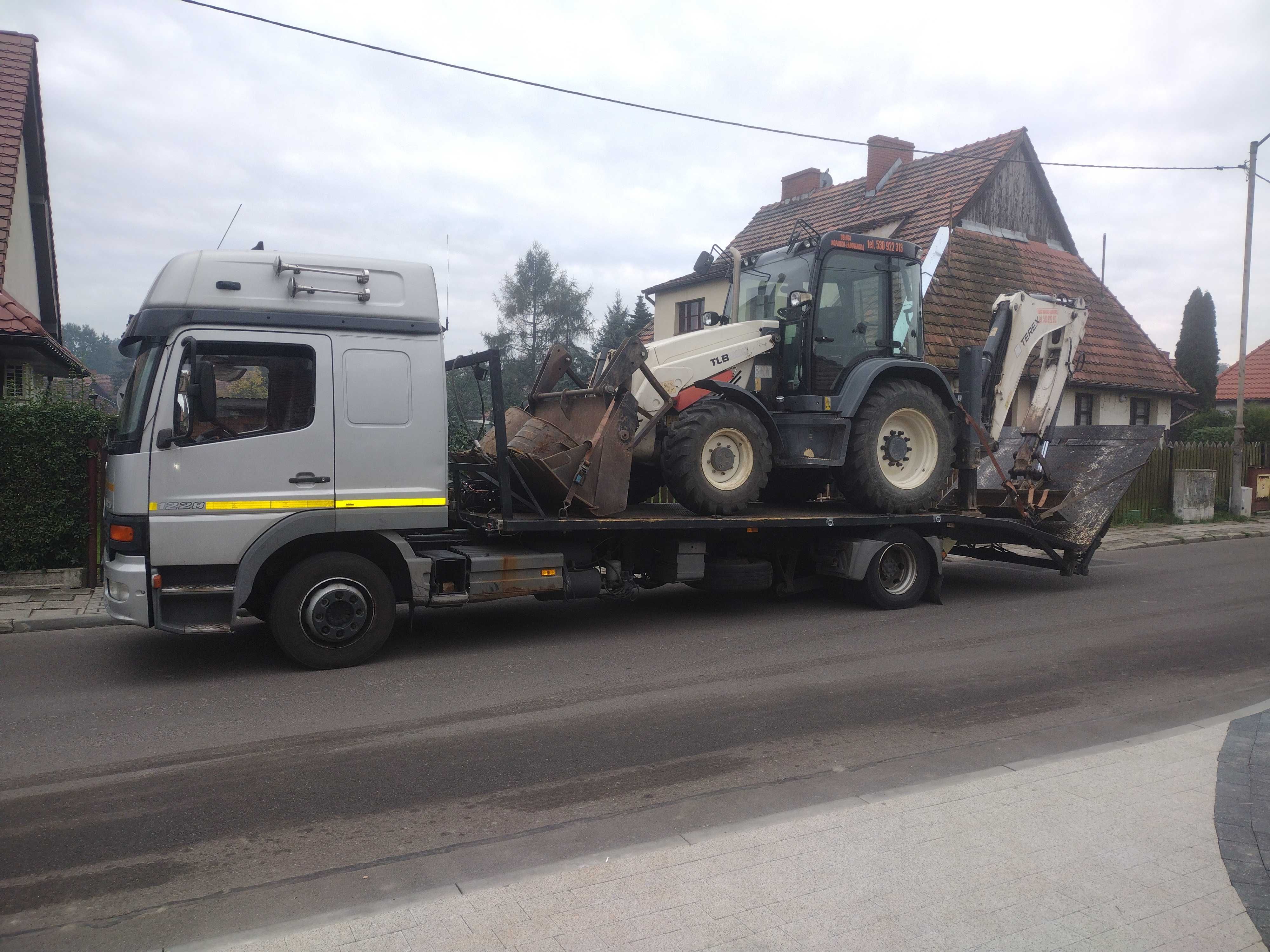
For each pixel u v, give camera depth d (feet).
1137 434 34.58
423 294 22.47
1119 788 13.74
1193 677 21.61
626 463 25.17
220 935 10.09
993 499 34.99
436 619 27.91
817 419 28.68
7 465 30.53
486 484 25.82
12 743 16.47
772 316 31.35
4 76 50.06
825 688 20.29
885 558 29.78
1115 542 48.39
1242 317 60.39
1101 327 66.13
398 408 21.99
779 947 9.41
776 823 12.51
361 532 22.08
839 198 73.72
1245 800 13.25
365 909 10.28
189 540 20.06
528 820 13.15
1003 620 28.14
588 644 24.57
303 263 21.20
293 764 15.42
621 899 10.41
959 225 63.21
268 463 20.68
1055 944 9.51
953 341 55.36
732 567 27.66
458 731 17.21
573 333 156.66
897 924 9.87
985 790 13.67
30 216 55.62
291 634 21.20
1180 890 10.66
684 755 15.90
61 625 26.13
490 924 9.84
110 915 10.52
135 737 16.78
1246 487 62.28
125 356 22.36
